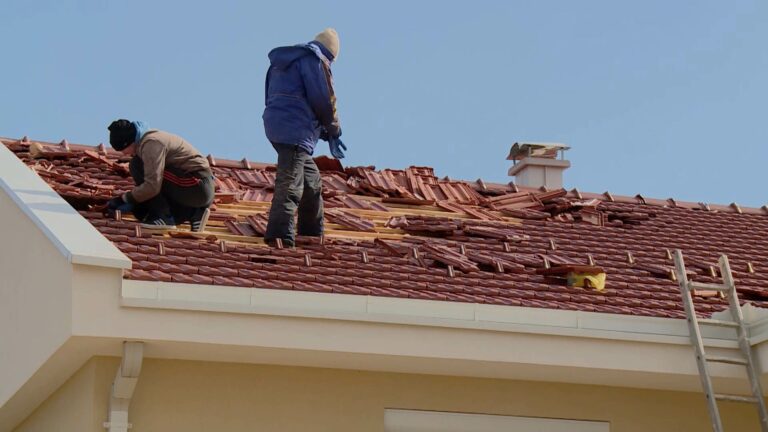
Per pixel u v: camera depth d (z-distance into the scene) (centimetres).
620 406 2091
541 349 1917
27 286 1883
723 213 3184
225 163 2908
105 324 1717
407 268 2186
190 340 1755
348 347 1825
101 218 2234
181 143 2273
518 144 3469
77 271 1712
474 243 2502
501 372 1972
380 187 2823
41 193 1967
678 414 2119
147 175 2216
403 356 1853
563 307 2034
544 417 2047
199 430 1864
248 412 1894
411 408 1978
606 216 2895
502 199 2919
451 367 1931
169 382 1867
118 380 1773
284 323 1802
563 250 2558
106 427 1802
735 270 2612
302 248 2247
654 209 3103
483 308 1902
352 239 2395
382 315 1836
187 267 1952
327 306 1830
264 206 2595
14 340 1933
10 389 1955
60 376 1895
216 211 2491
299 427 1912
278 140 2255
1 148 2189
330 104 2262
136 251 2033
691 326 1980
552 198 2988
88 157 2686
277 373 1920
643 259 2595
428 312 1873
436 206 2809
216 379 1889
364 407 1955
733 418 2156
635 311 2075
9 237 1980
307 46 2258
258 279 1964
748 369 1988
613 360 1952
